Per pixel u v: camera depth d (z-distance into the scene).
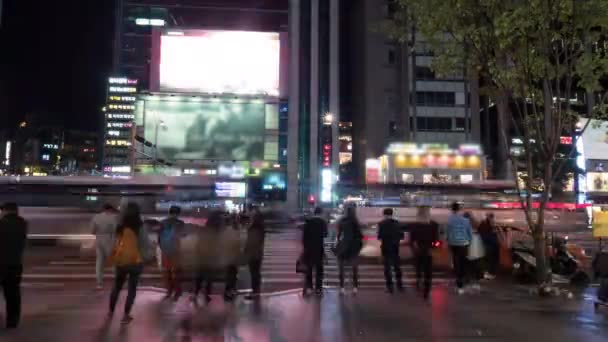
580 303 10.53
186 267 10.80
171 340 7.26
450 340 7.43
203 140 92.06
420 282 12.91
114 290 8.62
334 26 100.50
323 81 99.31
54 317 8.62
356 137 101.12
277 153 94.44
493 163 73.19
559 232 24.14
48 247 20.45
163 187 22.48
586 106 46.34
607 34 11.41
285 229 37.25
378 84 93.81
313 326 8.20
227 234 10.59
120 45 113.31
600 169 41.03
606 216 14.51
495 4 11.09
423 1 11.84
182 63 93.12
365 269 16.41
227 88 94.12
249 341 7.27
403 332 7.86
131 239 8.56
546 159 12.20
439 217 20.47
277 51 96.62
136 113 91.31
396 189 25.48
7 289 7.83
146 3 113.56
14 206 8.02
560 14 10.89
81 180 21.23
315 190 93.69
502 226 16.78
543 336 7.76
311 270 11.20
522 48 11.67
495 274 14.64
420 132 86.94
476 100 88.38
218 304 10.02
